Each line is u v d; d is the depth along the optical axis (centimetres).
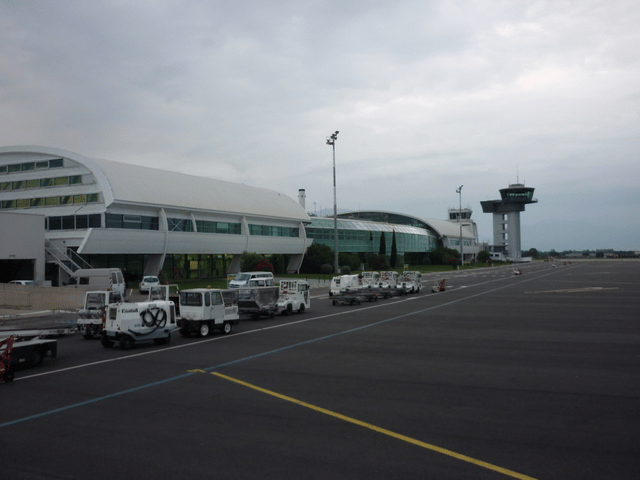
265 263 6372
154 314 2078
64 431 1014
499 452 873
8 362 1466
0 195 6081
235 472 798
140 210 5766
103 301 2423
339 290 4031
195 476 784
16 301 3784
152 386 1384
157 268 6022
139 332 2023
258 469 809
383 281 4722
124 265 5756
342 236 10356
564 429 991
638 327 2453
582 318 2817
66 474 801
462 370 1548
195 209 6369
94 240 5119
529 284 6041
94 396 1286
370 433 978
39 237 4891
